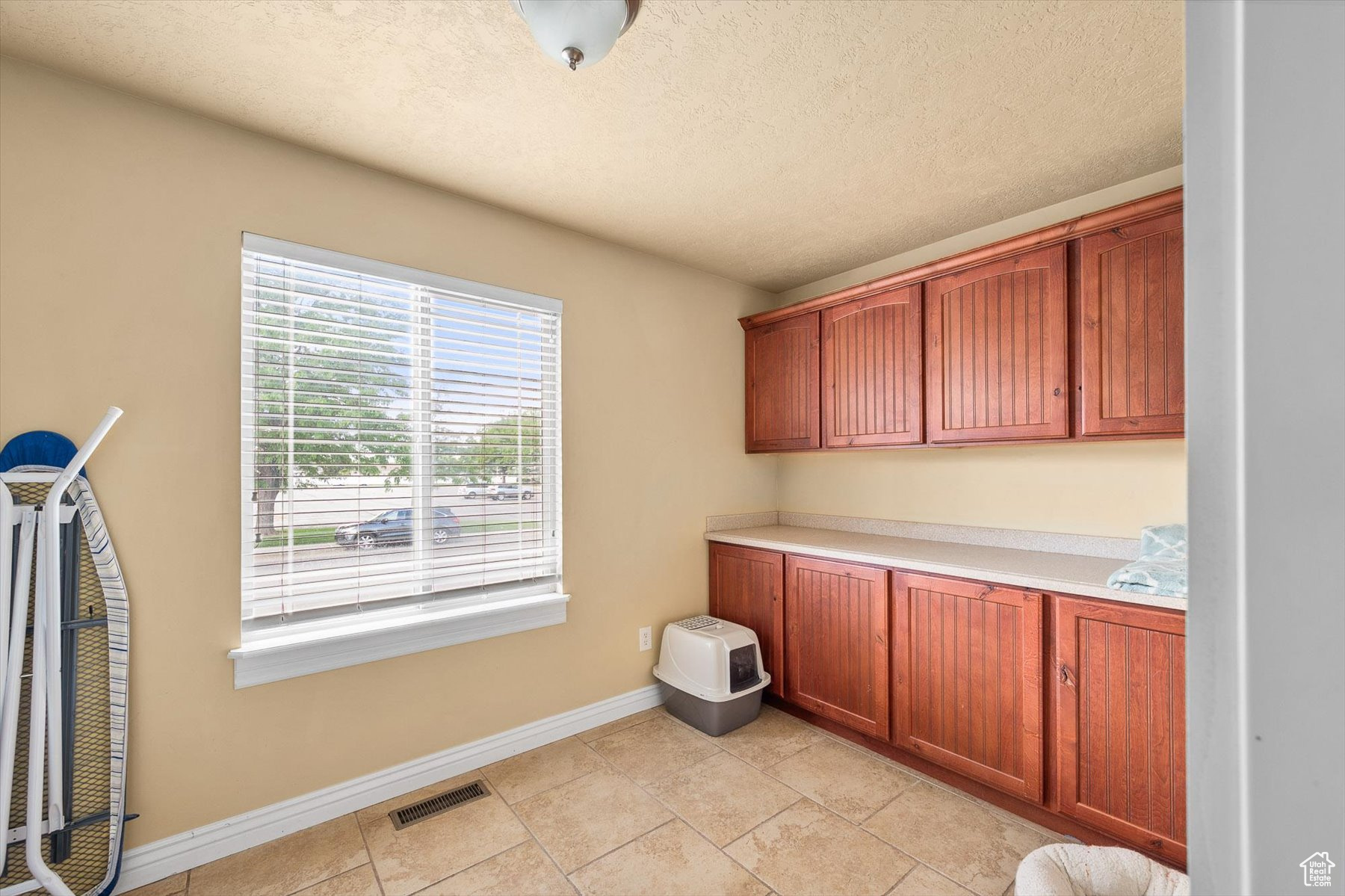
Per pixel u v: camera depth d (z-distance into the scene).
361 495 2.23
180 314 1.87
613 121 1.93
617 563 2.96
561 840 1.99
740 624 3.17
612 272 2.96
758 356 3.52
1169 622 1.75
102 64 1.66
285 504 2.07
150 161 1.83
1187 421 0.28
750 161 2.18
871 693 2.53
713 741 2.70
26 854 1.54
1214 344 0.27
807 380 3.21
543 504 2.73
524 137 2.02
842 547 2.75
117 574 1.74
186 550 1.87
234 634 1.94
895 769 2.44
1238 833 0.26
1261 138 0.25
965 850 1.94
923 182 2.34
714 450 3.43
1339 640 0.23
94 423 1.74
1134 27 1.51
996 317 2.40
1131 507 2.34
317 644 2.05
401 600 2.32
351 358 2.21
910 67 1.67
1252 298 0.25
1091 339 2.13
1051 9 1.45
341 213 2.17
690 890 1.77
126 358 1.79
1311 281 0.24
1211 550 0.27
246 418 2.00
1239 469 0.26
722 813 2.14
